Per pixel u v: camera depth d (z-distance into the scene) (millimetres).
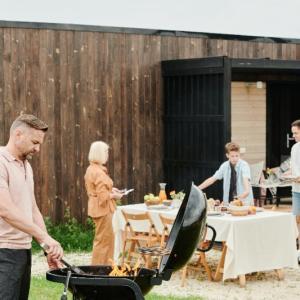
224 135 13289
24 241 5859
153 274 5895
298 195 11242
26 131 5863
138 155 14188
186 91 14031
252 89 16328
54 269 5879
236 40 15234
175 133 14242
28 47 12969
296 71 15906
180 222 6387
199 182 13805
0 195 5719
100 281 5578
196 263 10625
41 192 13094
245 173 10828
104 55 13750
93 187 9766
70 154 13406
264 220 9742
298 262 10922
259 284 9789
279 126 16891
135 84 14109
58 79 13273
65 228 13164
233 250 9453
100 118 13734
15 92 12859
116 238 10867
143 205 11109
